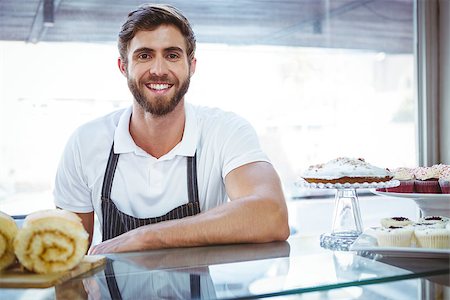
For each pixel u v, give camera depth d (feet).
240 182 4.60
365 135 8.93
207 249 3.58
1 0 7.09
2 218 2.87
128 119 5.10
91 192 5.11
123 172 4.95
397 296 2.97
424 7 7.59
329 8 8.56
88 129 5.22
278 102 8.53
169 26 4.44
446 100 7.59
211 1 7.86
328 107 8.84
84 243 2.86
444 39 7.55
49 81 7.33
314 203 9.05
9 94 7.23
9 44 7.16
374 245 3.38
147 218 4.90
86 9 7.31
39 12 7.19
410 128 8.49
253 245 3.74
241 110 8.30
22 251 2.76
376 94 8.83
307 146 8.88
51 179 7.48
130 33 4.47
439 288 2.95
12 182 7.38
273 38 8.31
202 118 5.17
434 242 3.30
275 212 4.05
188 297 2.57
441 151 7.75
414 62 7.88
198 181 5.00
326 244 3.65
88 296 2.59
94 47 7.40
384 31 8.68
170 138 4.93
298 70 8.55
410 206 8.82
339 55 8.71
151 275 2.90
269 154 8.71
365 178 4.14
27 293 2.61
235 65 8.15
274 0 8.24
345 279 2.81
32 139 7.38
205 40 7.93
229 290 2.67
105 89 7.49
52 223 2.80
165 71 4.47
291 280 2.81
